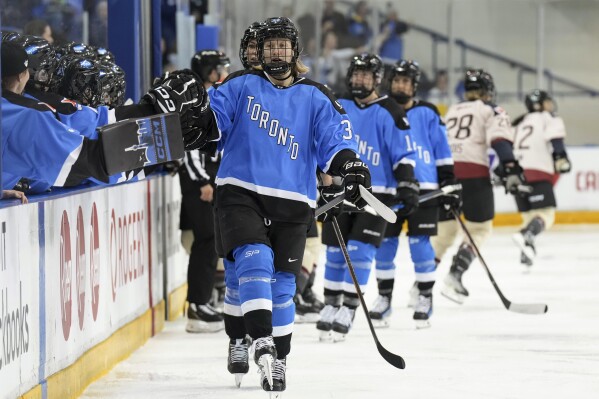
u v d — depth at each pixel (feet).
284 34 39.47
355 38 135.23
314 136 40.09
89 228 44.80
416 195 56.29
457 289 69.97
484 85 74.43
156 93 38.01
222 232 39.22
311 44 132.36
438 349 53.62
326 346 54.65
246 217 38.75
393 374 46.62
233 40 126.62
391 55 137.28
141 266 56.08
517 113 140.77
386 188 57.06
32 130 34.37
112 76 45.29
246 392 42.68
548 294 75.97
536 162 95.91
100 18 71.97
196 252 60.18
